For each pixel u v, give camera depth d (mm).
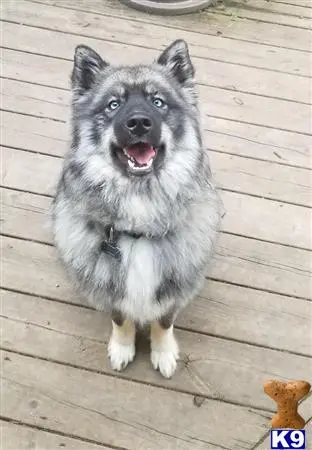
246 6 2248
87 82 1215
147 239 1181
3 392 1297
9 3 2176
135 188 1155
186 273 1209
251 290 1481
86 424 1261
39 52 2012
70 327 1405
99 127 1159
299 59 2062
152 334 1324
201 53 2051
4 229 1559
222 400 1305
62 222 1219
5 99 1859
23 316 1416
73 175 1170
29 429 1249
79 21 2133
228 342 1396
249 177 1706
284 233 1590
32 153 1727
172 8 2164
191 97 1226
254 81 1973
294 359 1372
